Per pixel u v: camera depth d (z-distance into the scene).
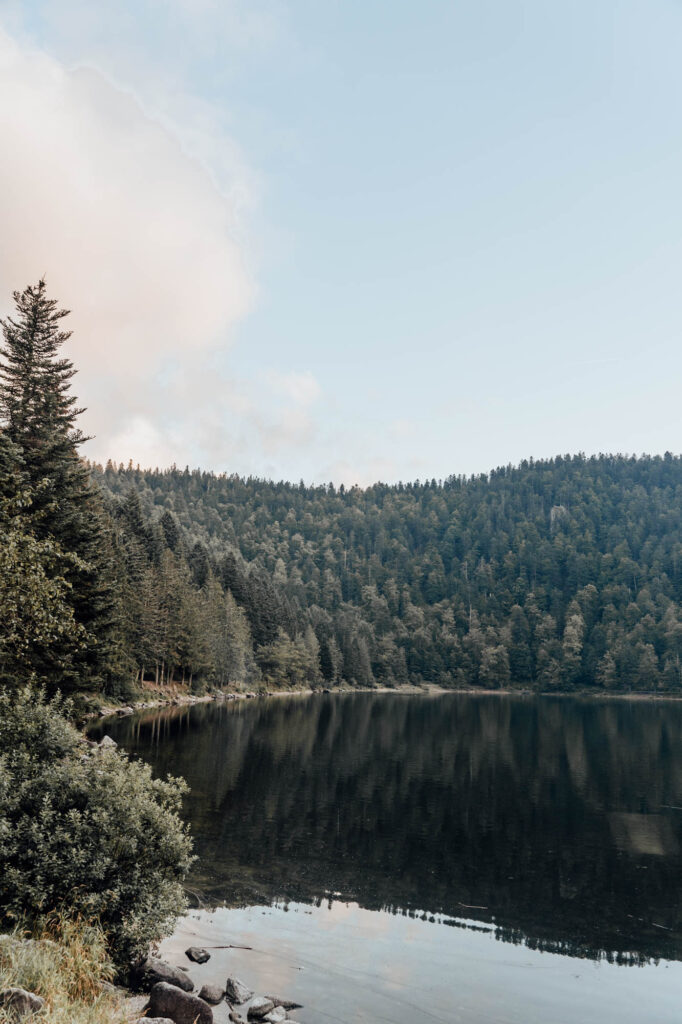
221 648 112.75
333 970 14.41
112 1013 9.70
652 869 22.95
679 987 14.73
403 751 51.59
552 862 23.53
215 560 158.25
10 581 16.27
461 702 141.38
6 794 12.50
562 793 36.22
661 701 161.25
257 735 56.59
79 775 13.36
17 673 25.20
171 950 14.52
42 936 11.13
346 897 19.11
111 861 12.41
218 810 28.19
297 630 167.75
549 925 18.02
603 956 16.20
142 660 79.44
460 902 19.41
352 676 178.88
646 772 44.44
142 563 85.69
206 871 20.36
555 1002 13.75
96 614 37.84
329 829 26.30
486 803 32.94
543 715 104.12
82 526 36.66
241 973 13.78
